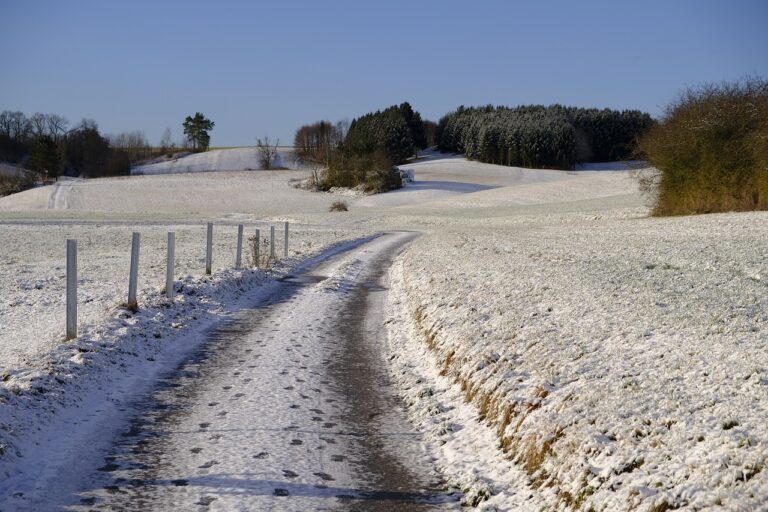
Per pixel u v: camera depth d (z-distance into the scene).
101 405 7.43
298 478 5.69
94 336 9.75
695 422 5.11
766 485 3.97
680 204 39.47
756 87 36.12
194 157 157.62
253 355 10.00
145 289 14.06
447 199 83.94
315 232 44.31
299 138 156.12
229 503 5.14
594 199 72.12
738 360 6.41
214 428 6.85
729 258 16.36
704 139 36.66
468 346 8.88
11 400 6.74
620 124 141.38
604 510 4.46
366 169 100.88
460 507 5.26
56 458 5.90
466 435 6.73
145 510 4.99
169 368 9.14
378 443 6.62
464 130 154.62
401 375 9.11
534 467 5.58
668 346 7.29
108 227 47.56
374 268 22.39
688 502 4.11
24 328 11.95
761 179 34.84
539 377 6.99
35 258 25.69
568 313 9.70
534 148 131.12
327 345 10.92
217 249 28.75
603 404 5.86
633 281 12.27
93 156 134.75
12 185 107.19
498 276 14.33
